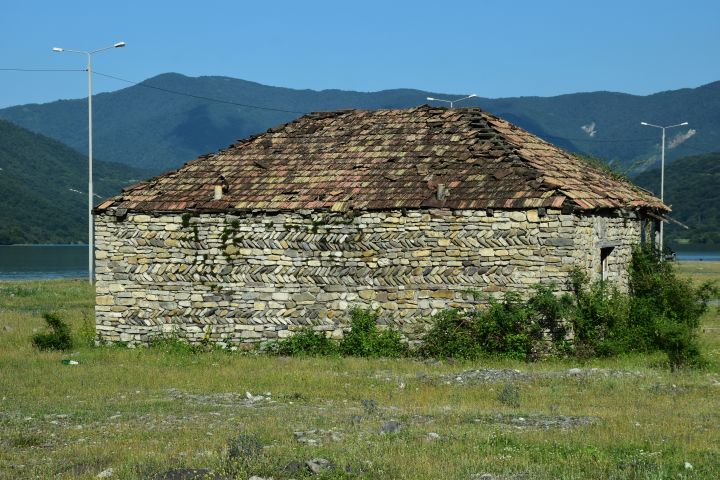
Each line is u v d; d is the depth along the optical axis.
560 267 28.34
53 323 31.73
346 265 30.38
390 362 27.94
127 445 16.39
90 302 50.03
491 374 24.91
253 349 30.94
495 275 28.97
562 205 28.30
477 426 17.61
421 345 29.48
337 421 18.55
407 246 29.86
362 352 29.69
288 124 37.09
